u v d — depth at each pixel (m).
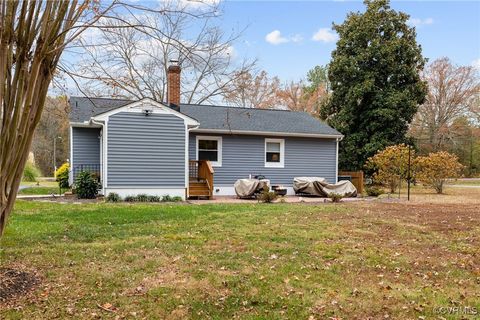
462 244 6.28
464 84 34.03
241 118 16.94
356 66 22.77
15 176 3.54
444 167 17.00
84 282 4.22
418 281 4.48
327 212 9.48
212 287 4.15
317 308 3.68
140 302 3.75
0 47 3.16
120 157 12.39
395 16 22.97
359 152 22.05
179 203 11.64
